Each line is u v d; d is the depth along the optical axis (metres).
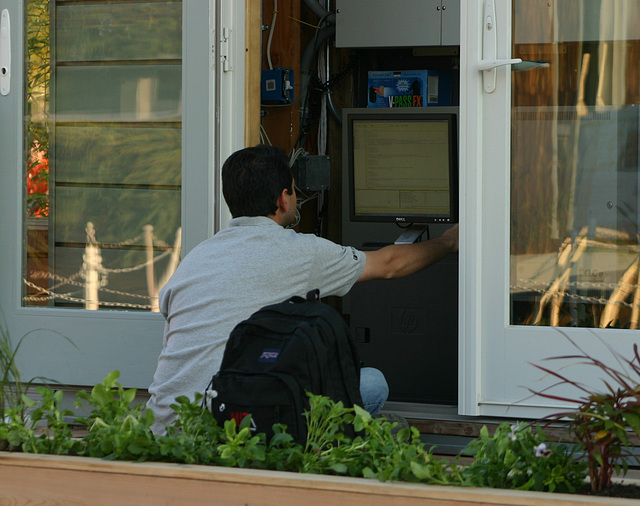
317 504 5.77
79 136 11.11
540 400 9.48
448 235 10.18
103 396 7.00
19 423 6.86
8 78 11.12
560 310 9.62
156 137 10.89
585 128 9.54
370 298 11.95
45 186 11.20
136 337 10.77
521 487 5.96
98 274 11.09
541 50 9.61
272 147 9.30
